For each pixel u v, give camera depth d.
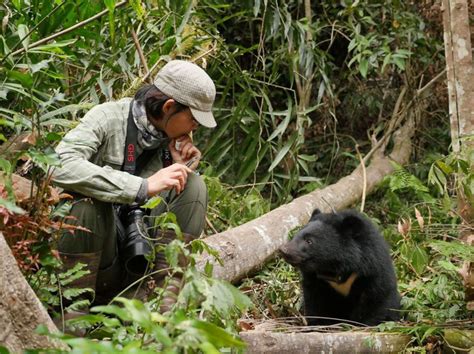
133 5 6.35
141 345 3.29
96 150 4.97
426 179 11.30
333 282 6.44
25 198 4.00
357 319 6.41
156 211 5.19
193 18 9.19
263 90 10.16
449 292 6.21
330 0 11.79
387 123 12.23
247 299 3.52
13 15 7.09
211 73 9.72
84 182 4.67
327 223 6.51
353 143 12.38
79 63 8.00
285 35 10.05
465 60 7.30
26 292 3.12
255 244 7.22
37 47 5.73
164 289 3.79
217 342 2.68
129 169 5.05
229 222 8.33
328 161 12.04
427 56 11.95
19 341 3.05
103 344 2.41
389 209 10.27
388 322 5.72
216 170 10.37
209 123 5.00
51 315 4.53
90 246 4.80
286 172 10.77
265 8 9.94
